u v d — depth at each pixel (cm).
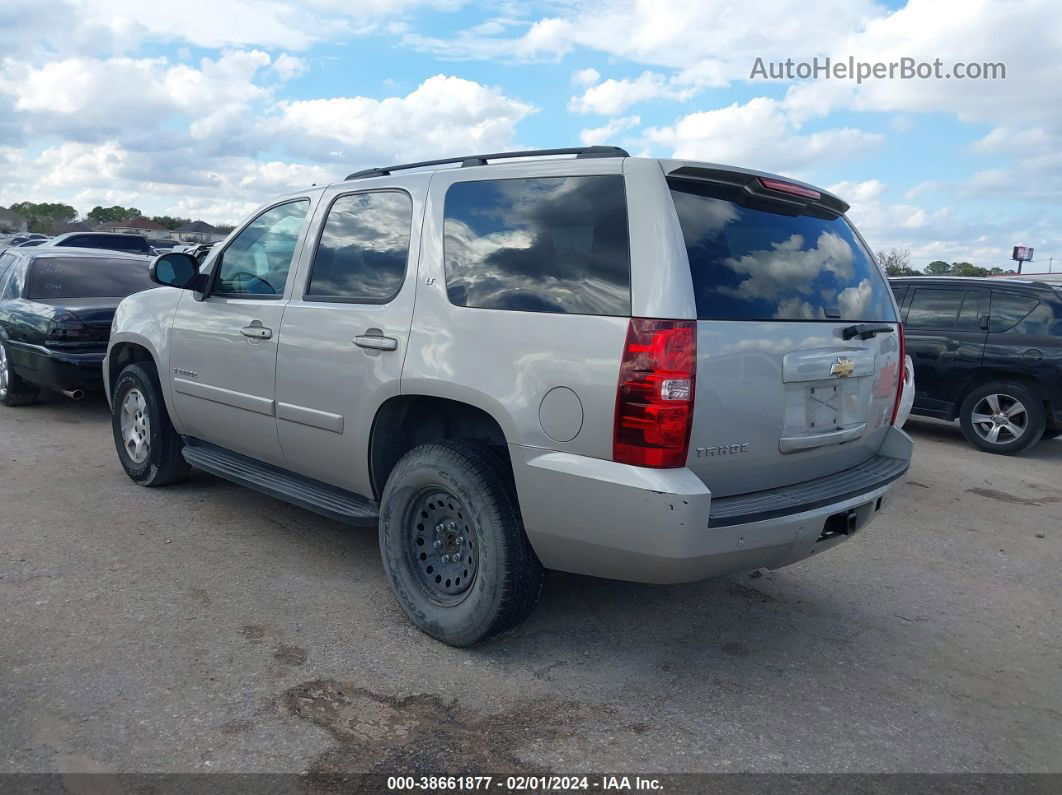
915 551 539
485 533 345
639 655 373
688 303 303
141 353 591
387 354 380
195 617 391
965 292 898
